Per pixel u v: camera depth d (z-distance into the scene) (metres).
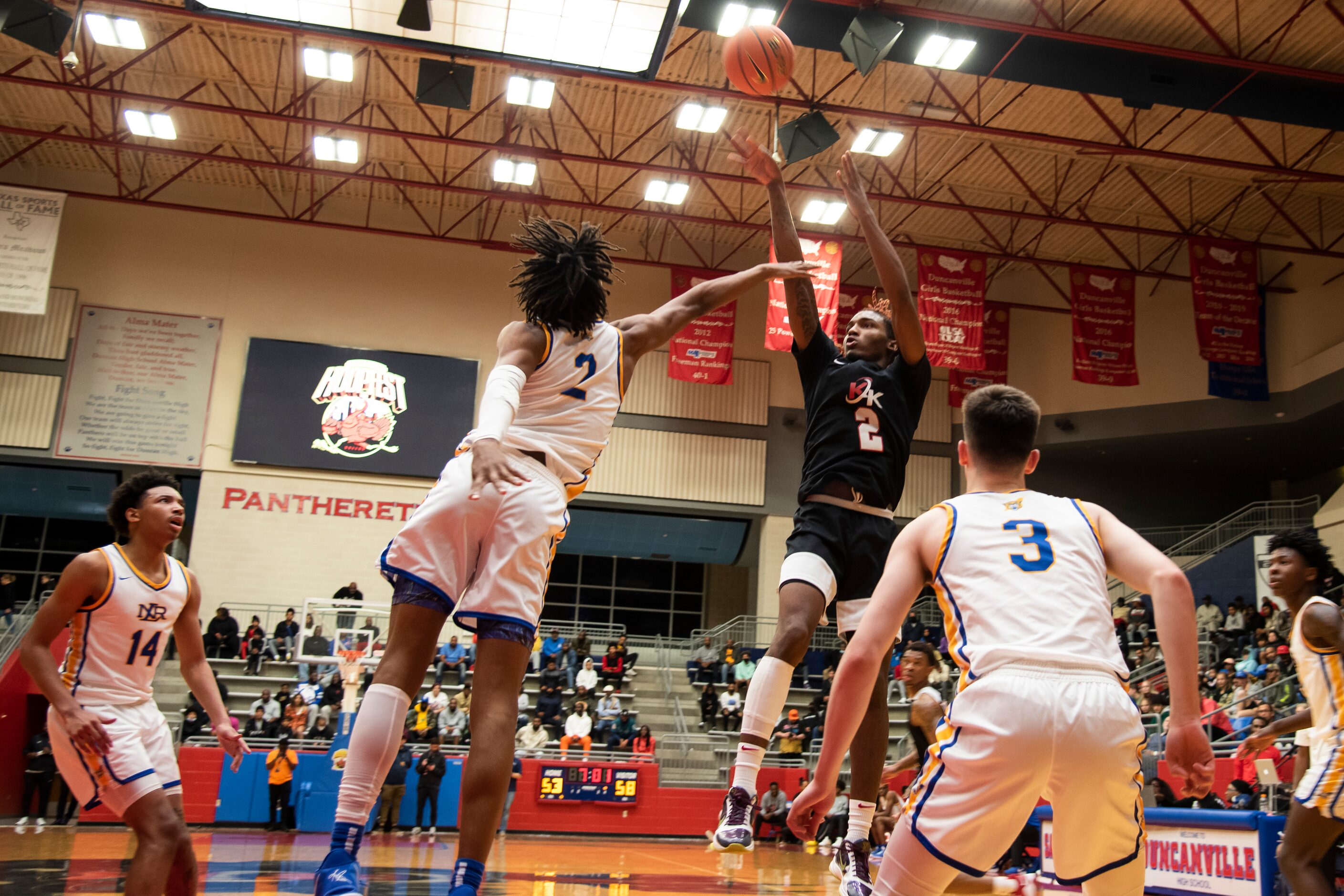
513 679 2.75
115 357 23.84
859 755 3.89
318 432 24.41
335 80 21.00
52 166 24.58
